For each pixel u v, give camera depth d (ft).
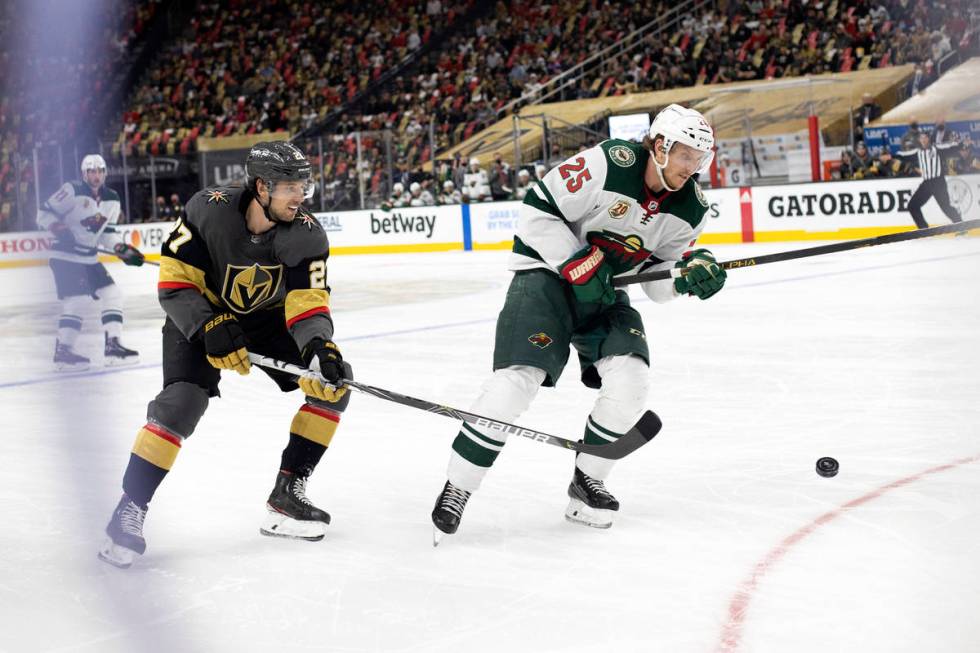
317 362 10.33
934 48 61.52
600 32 74.28
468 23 81.05
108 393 20.72
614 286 11.05
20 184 67.41
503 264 48.70
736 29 67.97
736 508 11.62
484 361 22.71
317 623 8.74
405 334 27.35
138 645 8.42
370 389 10.19
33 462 14.98
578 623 8.54
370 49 82.28
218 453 15.06
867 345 22.33
